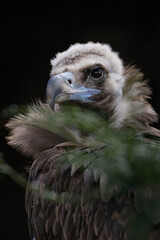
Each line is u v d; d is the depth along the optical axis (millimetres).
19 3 4102
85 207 2527
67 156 2541
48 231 2598
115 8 4133
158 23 4109
